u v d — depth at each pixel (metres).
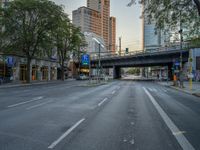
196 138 7.21
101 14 91.81
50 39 44.50
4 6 43.09
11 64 47.06
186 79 61.94
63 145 6.32
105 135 7.38
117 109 12.90
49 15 42.19
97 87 34.47
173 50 59.28
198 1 16.58
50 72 67.62
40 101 16.23
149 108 13.54
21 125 8.64
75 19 91.62
